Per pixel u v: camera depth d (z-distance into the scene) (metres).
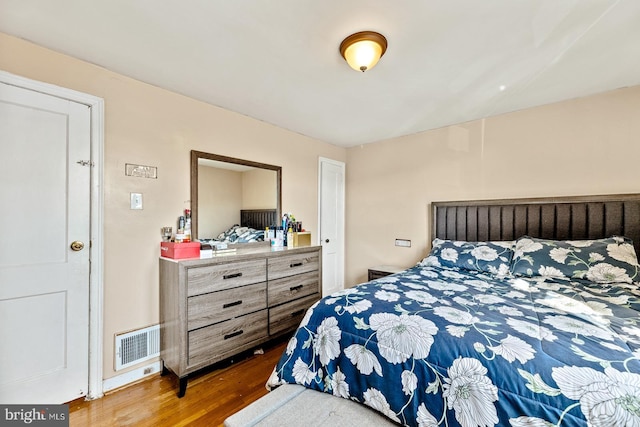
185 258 1.99
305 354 1.46
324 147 3.75
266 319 2.34
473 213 2.88
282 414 1.20
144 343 2.06
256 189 2.89
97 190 1.86
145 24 1.49
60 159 1.73
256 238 2.84
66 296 1.74
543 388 0.86
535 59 1.80
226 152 2.62
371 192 3.78
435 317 1.28
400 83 2.13
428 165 3.27
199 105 2.43
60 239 1.73
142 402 1.76
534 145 2.59
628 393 0.79
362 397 1.23
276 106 2.58
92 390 1.81
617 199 2.17
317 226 3.63
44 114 1.68
